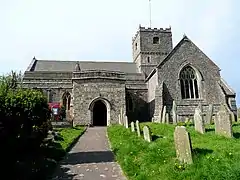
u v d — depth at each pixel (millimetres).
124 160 10484
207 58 36750
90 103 32250
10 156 9898
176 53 36188
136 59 49812
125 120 24406
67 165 11172
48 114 15141
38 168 9898
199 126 14906
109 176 9281
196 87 35938
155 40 48688
